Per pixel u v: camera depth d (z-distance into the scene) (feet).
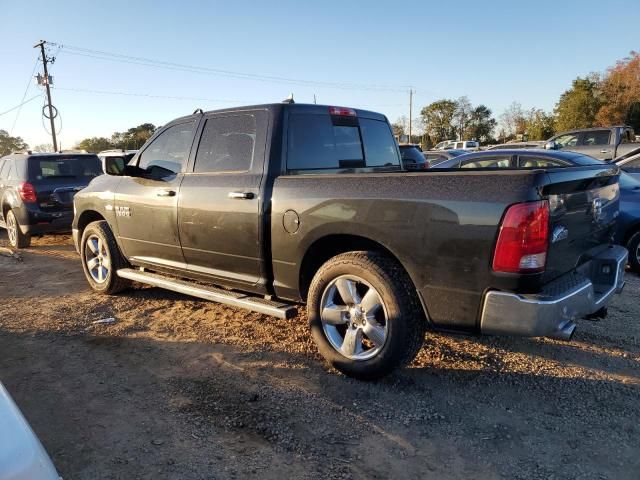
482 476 8.69
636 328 15.42
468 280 10.02
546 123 184.44
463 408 10.88
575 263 11.26
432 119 275.59
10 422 5.05
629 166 28.19
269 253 13.15
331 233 11.77
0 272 23.99
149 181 16.35
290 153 13.46
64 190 29.48
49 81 119.44
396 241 10.80
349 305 11.96
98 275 19.63
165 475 8.69
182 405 11.04
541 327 9.58
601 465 8.95
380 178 11.14
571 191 10.50
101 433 10.00
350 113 15.52
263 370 12.71
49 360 13.50
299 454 9.29
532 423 10.30
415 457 9.21
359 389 11.69
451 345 14.14
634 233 21.85
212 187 14.16
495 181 9.71
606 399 11.23
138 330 15.65
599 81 170.71
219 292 14.71
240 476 8.67
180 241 15.33
